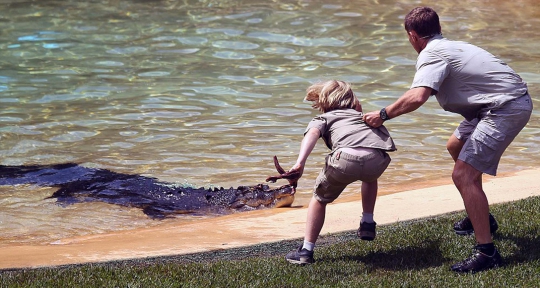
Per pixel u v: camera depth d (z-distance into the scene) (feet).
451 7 231.30
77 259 72.54
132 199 100.78
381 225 80.59
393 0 240.53
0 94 154.51
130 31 208.13
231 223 85.97
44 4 240.53
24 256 73.92
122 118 139.33
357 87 156.87
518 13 224.74
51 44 196.03
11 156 118.42
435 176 108.68
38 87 159.94
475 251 66.08
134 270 66.64
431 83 62.75
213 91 156.56
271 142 124.88
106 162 115.75
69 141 126.21
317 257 70.33
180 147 122.62
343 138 65.36
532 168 110.93
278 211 93.91
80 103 149.18
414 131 131.13
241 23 214.07
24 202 99.45
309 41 195.83
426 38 65.46
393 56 181.78
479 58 63.41
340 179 65.26
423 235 74.54
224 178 108.99
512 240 70.49
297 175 63.31
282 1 239.50
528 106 63.57
